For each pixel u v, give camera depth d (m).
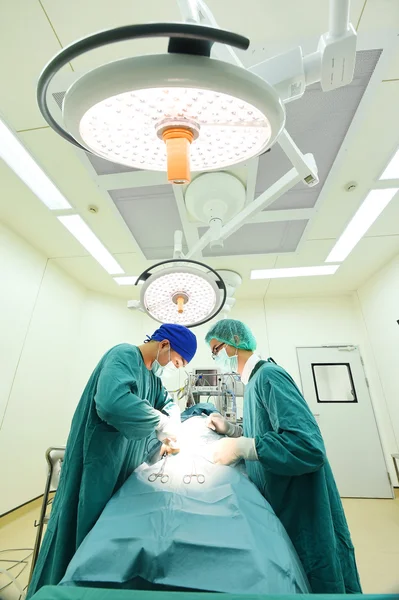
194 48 0.36
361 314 3.92
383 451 3.39
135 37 0.35
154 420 0.91
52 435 3.08
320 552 0.89
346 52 0.49
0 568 1.78
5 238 2.61
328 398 3.69
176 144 0.48
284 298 4.27
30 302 2.87
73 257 3.17
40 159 1.90
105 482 0.95
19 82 1.48
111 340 3.91
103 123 0.48
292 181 1.02
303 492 1.00
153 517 0.70
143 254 2.86
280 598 0.41
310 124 1.52
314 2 1.21
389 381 3.38
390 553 2.04
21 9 1.23
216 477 0.91
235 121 0.48
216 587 0.53
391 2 1.19
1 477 2.41
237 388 2.59
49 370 3.10
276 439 0.92
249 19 1.26
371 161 1.95
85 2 1.21
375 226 2.67
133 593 0.42
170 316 1.06
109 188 2.00
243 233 2.55
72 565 0.58
